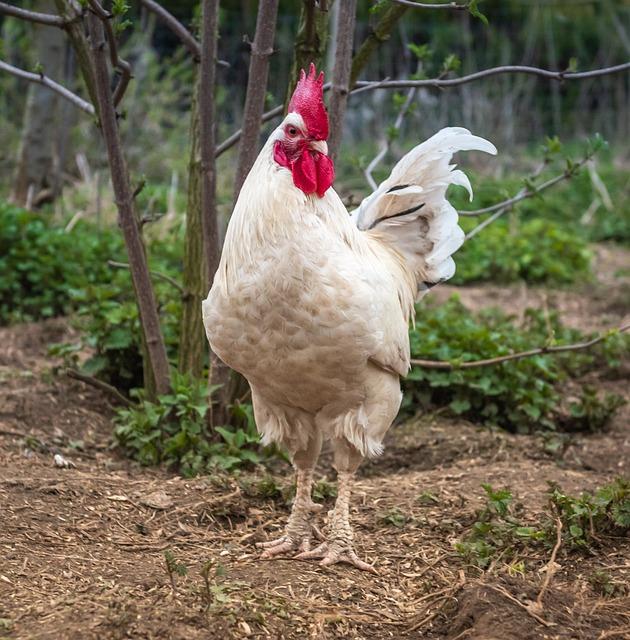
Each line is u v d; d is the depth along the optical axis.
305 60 4.97
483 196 14.20
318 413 3.90
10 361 7.00
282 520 4.52
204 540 4.20
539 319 8.27
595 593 3.67
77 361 6.76
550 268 11.38
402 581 3.86
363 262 3.71
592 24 19.89
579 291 10.95
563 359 7.60
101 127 5.03
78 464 5.09
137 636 3.06
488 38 18.58
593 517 4.17
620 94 19.19
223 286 3.62
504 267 11.27
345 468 3.99
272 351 3.59
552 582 3.75
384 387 3.83
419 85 5.20
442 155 4.40
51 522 4.13
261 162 3.62
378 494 4.88
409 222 4.54
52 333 7.73
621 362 7.86
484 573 3.80
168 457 5.22
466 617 3.34
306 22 4.79
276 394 3.84
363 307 3.51
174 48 16.36
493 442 5.79
